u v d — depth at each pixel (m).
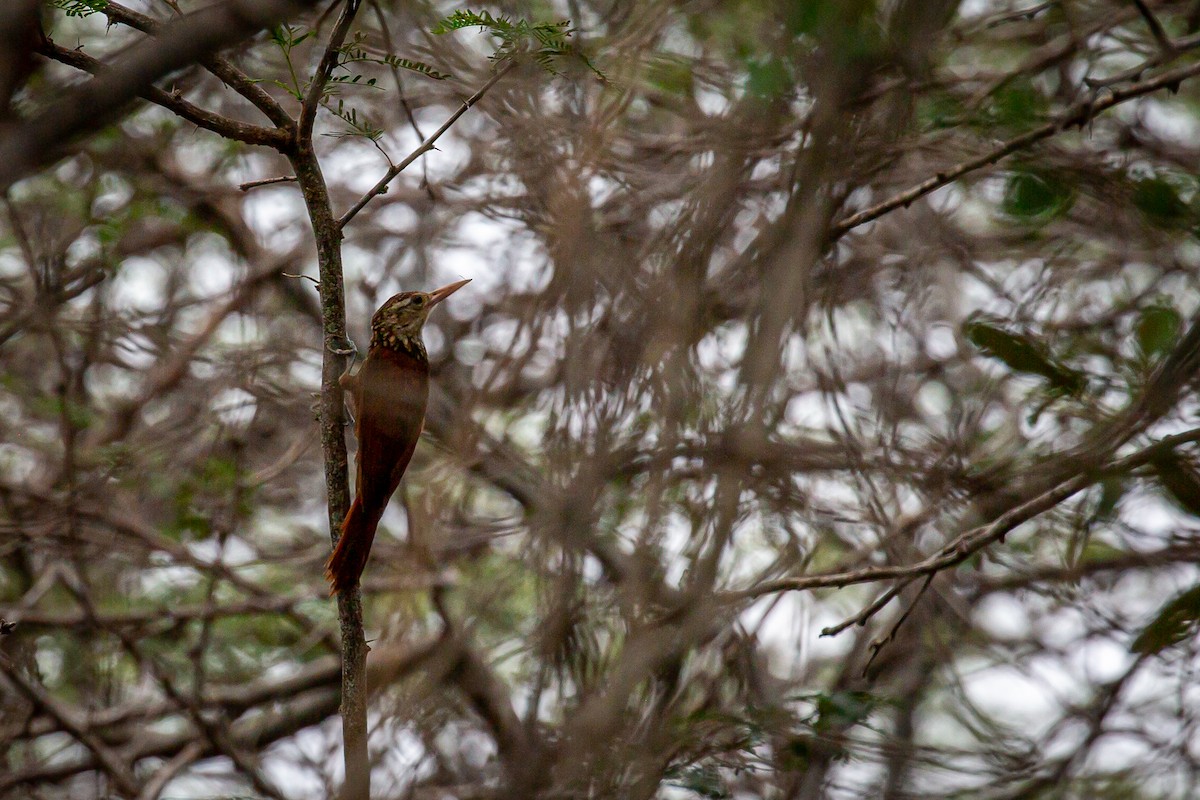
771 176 10.19
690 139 11.04
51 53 6.71
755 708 9.36
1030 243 13.02
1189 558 10.52
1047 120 9.38
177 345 14.85
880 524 10.72
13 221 12.90
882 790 10.57
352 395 9.10
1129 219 11.08
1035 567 12.04
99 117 4.04
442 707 11.14
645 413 9.19
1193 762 11.51
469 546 12.66
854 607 14.82
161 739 13.35
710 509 8.42
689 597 8.38
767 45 9.97
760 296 8.66
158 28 7.17
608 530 9.84
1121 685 11.36
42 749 14.82
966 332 8.52
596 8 11.64
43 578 13.47
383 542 13.82
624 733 8.82
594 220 10.26
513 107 10.52
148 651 13.59
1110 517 9.20
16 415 15.02
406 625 11.87
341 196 15.41
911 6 8.09
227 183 14.95
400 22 12.39
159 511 14.52
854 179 8.53
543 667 9.12
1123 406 8.55
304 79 13.05
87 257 13.62
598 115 10.41
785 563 10.05
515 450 13.06
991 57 13.17
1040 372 8.30
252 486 13.51
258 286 15.38
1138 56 13.08
